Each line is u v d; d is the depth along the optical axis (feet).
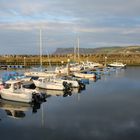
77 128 79.61
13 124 83.66
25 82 149.18
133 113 97.14
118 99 124.88
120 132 76.02
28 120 87.97
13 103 110.63
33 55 458.91
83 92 145.79
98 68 278.26
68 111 100.22
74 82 153.17
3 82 133.08
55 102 117.70
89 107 107.34
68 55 425.69
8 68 293.23
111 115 94.27
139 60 416.05
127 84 180.24
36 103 110.42
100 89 156.97
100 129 78.79
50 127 80.48
